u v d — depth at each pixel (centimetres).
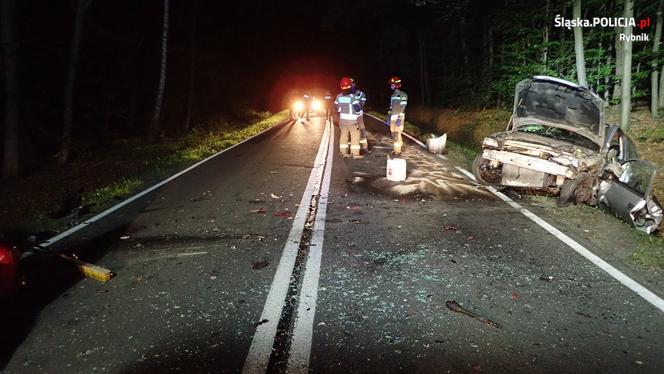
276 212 687
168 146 1716
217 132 2497
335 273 459
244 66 3947
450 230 591
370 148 1383
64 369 311
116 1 1967
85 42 1717
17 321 376
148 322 370
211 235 584
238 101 3622
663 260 488
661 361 313
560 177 735
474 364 309
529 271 461
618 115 1619
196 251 528
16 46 1129
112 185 928
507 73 2097
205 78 3109
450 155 1222
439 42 3684
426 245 536
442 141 1238
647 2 1505
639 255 493
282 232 591
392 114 1187
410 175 949
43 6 1594
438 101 3609
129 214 698
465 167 1038
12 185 1022
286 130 2128
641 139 1319
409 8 3844
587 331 351
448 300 401
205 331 355
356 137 1188
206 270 473
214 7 2875
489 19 2491
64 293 427
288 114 3403
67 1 1620
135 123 2398
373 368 306
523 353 322
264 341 339
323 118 2833
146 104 2533
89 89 2028
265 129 2248
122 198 813
